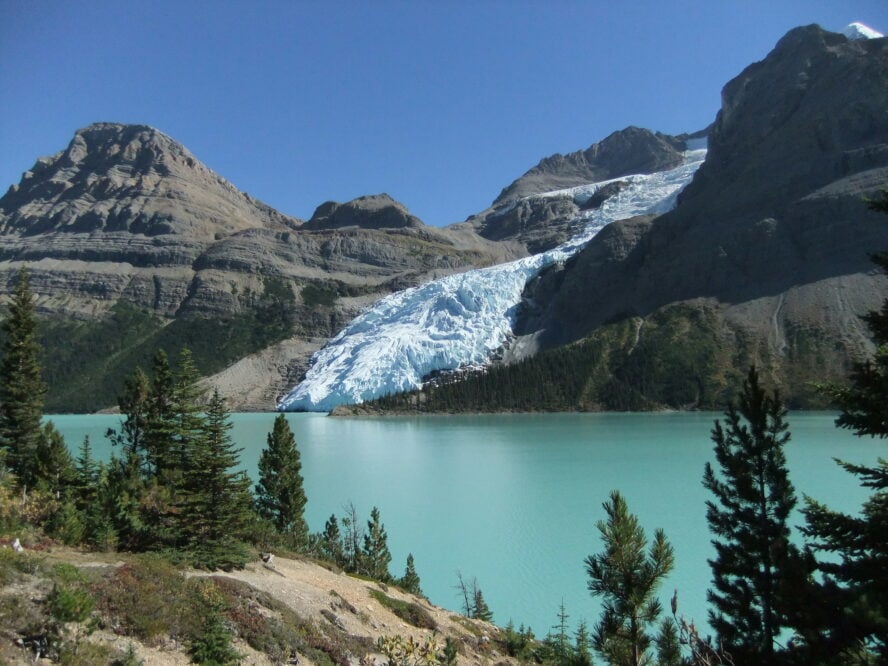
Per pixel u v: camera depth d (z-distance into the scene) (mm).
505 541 47375
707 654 12469
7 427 48438
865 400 15617
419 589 38375
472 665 24312
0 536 23469
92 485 37844
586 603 36062
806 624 15070
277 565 31328
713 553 41031
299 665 18984
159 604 17672
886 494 16188
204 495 28453
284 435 44406
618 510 16312
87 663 13906
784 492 21453
